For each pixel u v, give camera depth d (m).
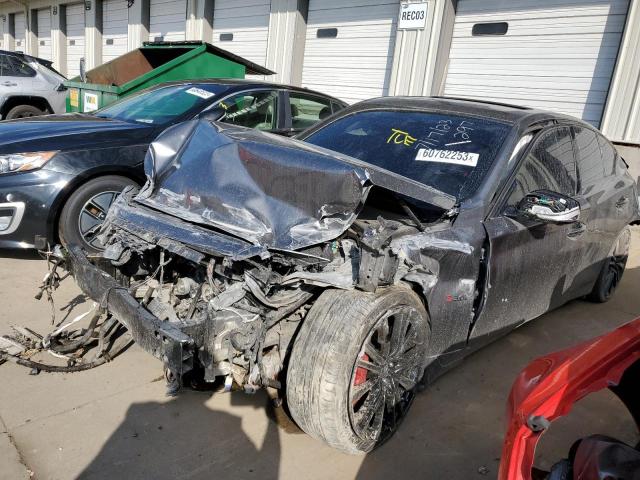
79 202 4.29
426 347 2.68
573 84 8.01
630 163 7.39
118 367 3.11
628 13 7.19
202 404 2.85
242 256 2.28
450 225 2.75
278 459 2.49
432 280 2.53
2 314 3.59
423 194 2.55
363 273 2.31
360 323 2.29
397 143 3.36
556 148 3.53
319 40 11.45
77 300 3.67
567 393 1.75
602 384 1.80
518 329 4.11
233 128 3.01
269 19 12.23
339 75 11.19
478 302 2.93
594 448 1.70
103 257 2.91
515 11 8.48
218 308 2.31
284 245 2.34
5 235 4.18
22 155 4.17
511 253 3.00
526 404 1.77
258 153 2.62
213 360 2.32
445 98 3.90
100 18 18.50
